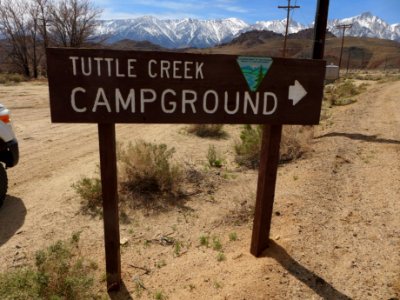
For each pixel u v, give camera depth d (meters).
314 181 5.56
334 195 5.05
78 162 7.50
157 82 2.92
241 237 4.27
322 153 7.19
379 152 7.27
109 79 2.85
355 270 3.33
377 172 5.98
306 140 7.79
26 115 13.44
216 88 3.02
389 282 3.14
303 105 3.22
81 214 5.00
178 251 4.10
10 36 40.59
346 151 7.27
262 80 3.08
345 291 3.08
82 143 9.22
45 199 5.53
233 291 3.16
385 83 35.75
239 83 3.05
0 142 5.05
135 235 4.48
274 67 3.08
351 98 19.44
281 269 3.38
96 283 3.50
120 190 5.62
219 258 3.82
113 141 2.99
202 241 4.23
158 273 3.68
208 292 3.24
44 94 19.61
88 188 5.39
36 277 2.89
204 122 3.07
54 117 2.86
